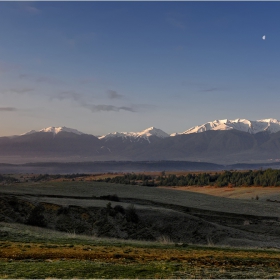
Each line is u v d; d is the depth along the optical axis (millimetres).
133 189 115938
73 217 63750
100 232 60031
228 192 194875
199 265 20734
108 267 18516
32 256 21047
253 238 58625
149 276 16828
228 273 18547
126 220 64062
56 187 107625
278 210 95438
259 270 20125
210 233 59656
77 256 21797
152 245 30672
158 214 66438
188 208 88812
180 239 58219
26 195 77312
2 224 37781
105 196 91125
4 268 17312
